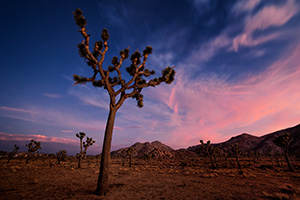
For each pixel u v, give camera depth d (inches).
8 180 477.4
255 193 337.4
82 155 1095.6
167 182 498.6
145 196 310.7
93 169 933.8
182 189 383.9
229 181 524.7
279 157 2723.9
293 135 5152.6
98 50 355.6
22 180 482.6
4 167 912.3
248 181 524.1
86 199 272.1
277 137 1019.9
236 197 302.2
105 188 307.3
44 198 278.8
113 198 283.9
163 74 403.2
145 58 411.5
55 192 325.4
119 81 414.0
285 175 692.7
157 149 4517.7
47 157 2657.5
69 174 670.5
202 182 502.0
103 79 358.3
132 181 506.0
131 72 414.3
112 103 351.3
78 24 318.0
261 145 5467.5
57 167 1050.7
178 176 673.0
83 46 342.6
